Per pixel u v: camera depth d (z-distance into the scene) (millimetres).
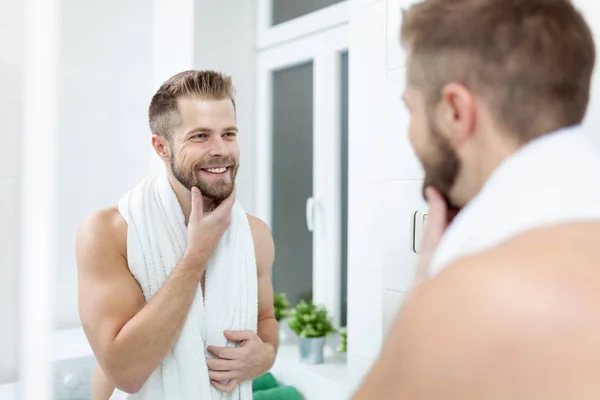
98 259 717
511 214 226
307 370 1288
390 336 231
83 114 1345
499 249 218
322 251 1467
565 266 200
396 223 820
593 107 623
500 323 196
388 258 836
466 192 265
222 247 773
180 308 676
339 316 1450
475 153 255
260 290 894
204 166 713
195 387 702
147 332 661
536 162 234
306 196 1548
